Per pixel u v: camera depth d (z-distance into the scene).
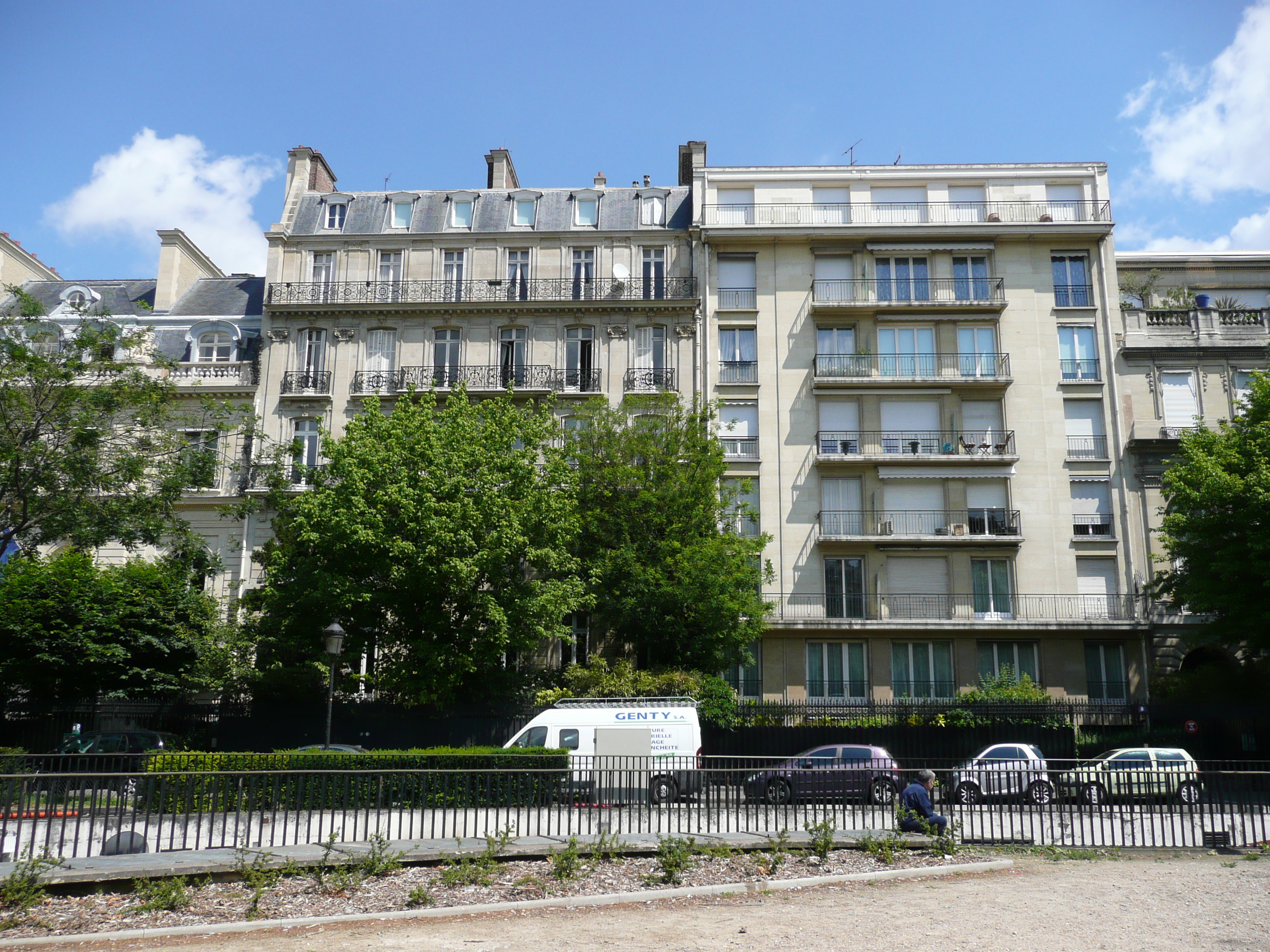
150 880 11.45
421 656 27.56
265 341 40.03
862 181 40.88
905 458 37.47
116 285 45.94
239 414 38.94
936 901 11.54
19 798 12.27
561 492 30.67
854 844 14.29
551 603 28.44
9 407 28.98
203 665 30.19
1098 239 39.75
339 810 16.00
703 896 11.84
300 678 28.78
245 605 30.64
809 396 38.88
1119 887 12.30
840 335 39.62
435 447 28.47
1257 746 30.77
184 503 38.06
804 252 40.25
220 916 10.70
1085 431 38.34
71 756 17.94
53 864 11.47
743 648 33.19
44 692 28.53
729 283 40.38
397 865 12.46
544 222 41.66
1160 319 39.50
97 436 29.47
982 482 37.88
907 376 38.97
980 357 38.97
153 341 41.44
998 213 40.19
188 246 45.12
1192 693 32.47
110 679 28.38
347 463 28.11
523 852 13.26
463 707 29.58
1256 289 44.56
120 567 31.70
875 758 23.80
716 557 30.42
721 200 41.19
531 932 10.15
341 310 39.91
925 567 37.31
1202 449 30.89
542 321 39.94
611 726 23.42
